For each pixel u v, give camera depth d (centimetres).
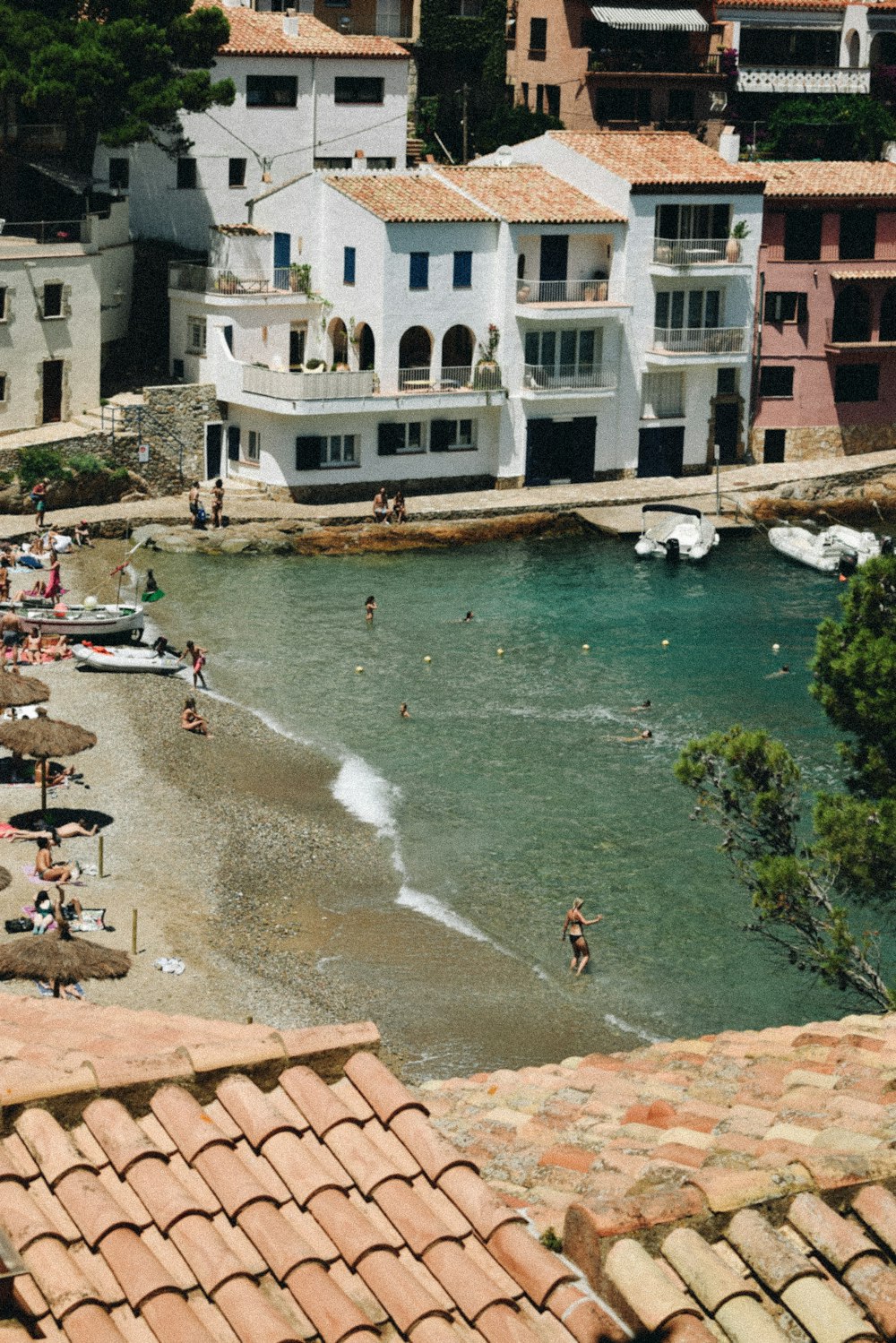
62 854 4241
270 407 7556
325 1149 910
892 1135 1046
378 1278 816
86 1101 924
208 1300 809
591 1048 3459
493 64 10188
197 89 7656
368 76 8806
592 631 6381
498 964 3803
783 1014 3581
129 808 4578
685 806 4709
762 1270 803
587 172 8169
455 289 7825
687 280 8238
